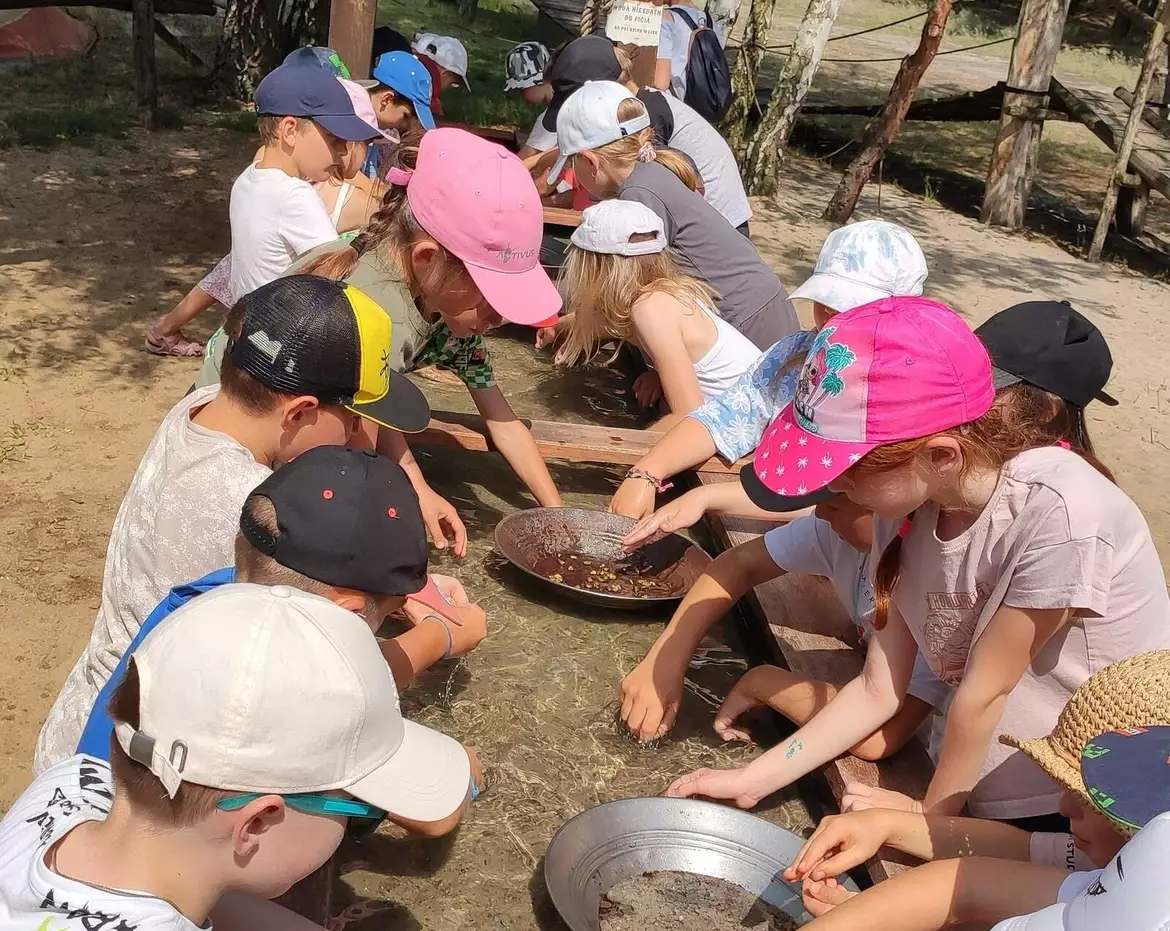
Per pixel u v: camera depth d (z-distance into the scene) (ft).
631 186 14.85
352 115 13.11
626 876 7.50
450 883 7.63
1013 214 34.40
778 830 7.82
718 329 13.12
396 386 7.95
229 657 4.52
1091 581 6.61
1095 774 4.83
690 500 10.50
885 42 68.39
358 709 4.72
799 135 42.80
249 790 4.47
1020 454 6.88
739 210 19.89
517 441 12.29
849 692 8.39
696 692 9.88
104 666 7.11
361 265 9.37
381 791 4.95
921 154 43.32
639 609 10.82
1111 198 31.60
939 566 7.29
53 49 36.29
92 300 19.29
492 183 8.96
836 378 6.43
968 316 25.26
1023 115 33.37
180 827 4.48
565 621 10.53
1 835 4.97
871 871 7.50
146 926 4.40
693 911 7.25
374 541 5.99
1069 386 7.48
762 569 9.71
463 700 9.34
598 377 17.38
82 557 12.38
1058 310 7.74
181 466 6.95
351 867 7.66
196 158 28.32
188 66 36.76
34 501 13.32
